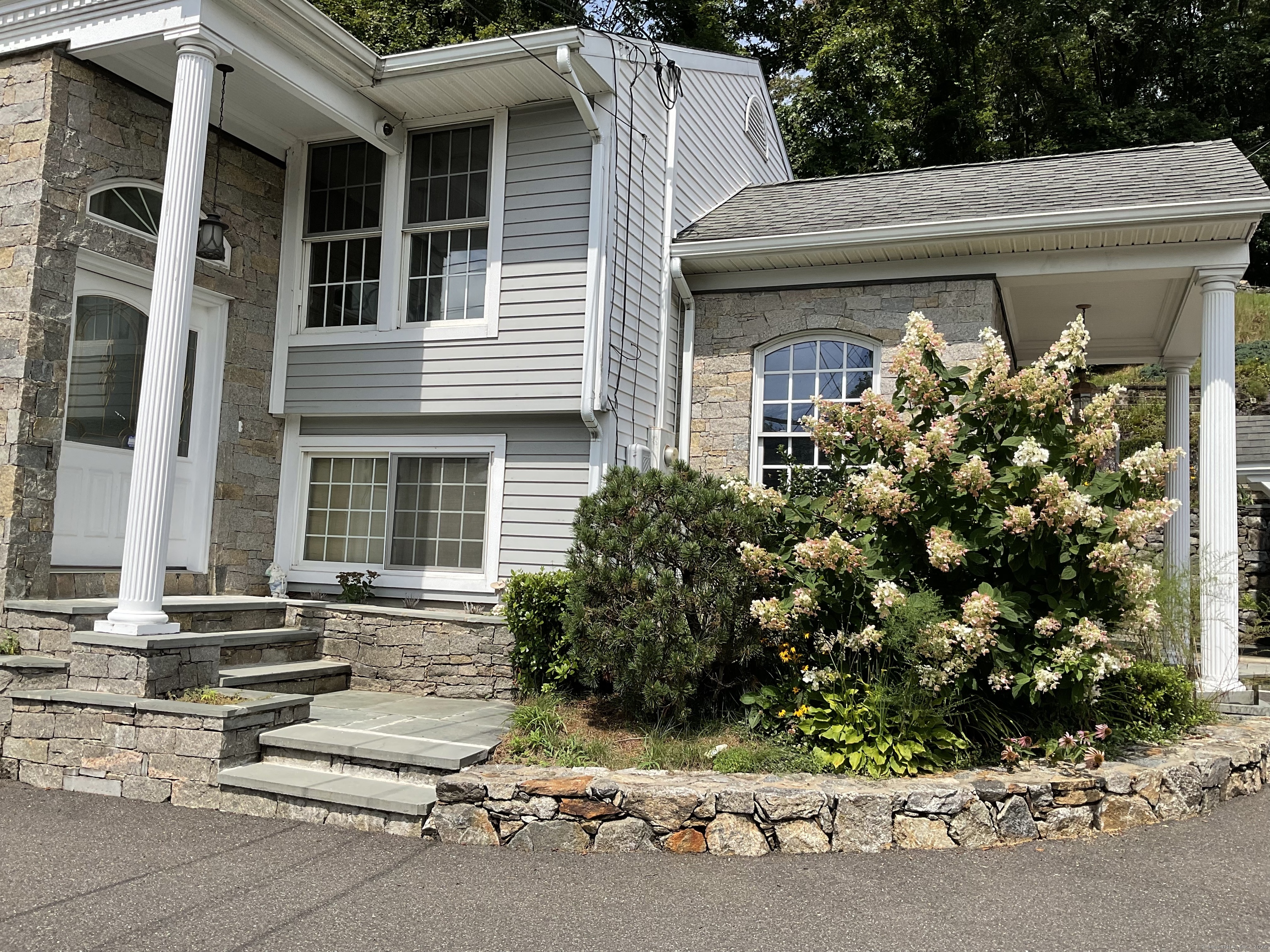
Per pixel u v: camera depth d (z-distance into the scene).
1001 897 4.26
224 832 5.06
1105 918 4.03
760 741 5.89
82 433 7.34
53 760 5.96
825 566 5.80
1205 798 5.64
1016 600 5.73
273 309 8.93
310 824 5.21
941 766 5.54
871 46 22.69
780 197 10.55
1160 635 6.72
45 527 6.79
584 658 6.18
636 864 4.69
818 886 4.39
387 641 7.93
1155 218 7.48
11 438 6.63
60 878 4.30
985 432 6.19
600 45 7.71
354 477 8.86
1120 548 5.50
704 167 10.41
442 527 8.48
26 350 6.68
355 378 8.62
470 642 7.66
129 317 7.73
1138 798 5.37
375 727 6.20
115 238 7.36
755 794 4.91
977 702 5.91
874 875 4.54
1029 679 5.62
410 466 8.65
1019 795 5.11
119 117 7.42
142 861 4.57
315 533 8.95
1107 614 5.93
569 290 7.95
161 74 7.49
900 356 6.35
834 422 6.50
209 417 8.30
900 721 5.50
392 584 8.49
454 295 8.48
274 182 8.98
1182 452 6.75
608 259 7.93
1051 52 24.62
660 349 8.88
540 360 7.98
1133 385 17.33
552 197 8.09
